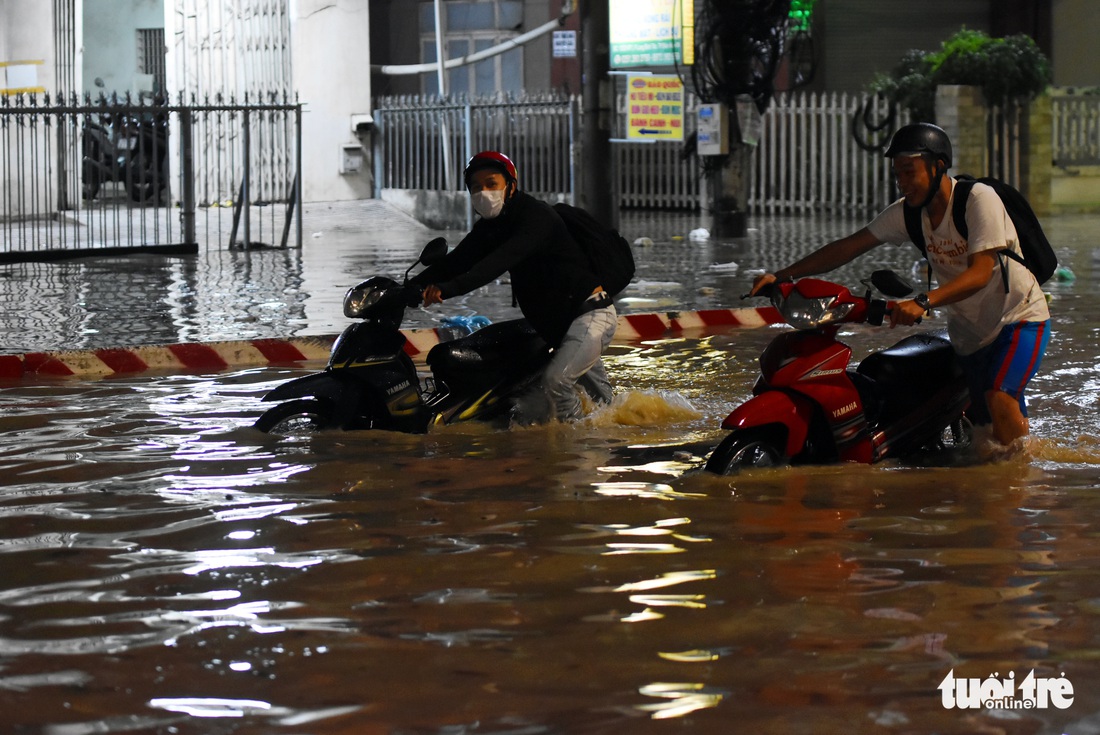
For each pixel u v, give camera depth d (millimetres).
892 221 6348
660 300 13094
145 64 29094
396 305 7105
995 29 29750
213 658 3787
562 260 7254
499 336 7395
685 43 20562
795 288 6027
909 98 24766
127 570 4609
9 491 5742
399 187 25828
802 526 5129
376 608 4199
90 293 14070
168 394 8297
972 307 6203
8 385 8680
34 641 3932
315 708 3439
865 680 3602
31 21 24016
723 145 20672
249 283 15172
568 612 4145
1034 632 3951
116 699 3510
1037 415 7242
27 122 23391
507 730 3299
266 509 5422
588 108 19141
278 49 25906
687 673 3652
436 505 5488
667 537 4980
